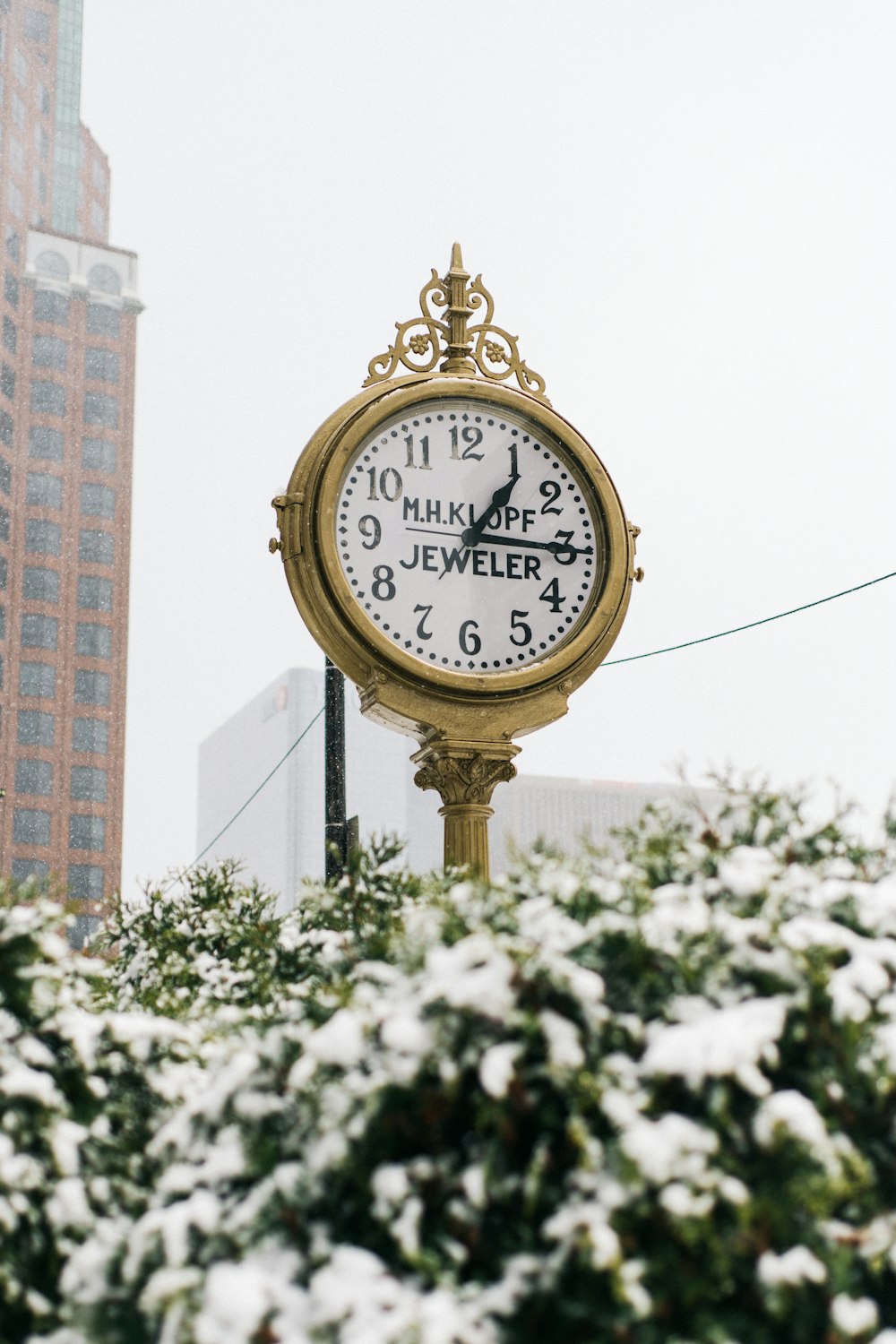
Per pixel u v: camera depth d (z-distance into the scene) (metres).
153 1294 2.64
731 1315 2.61
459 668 5.30
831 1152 2.65
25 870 93.50
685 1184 2.56
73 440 100.75
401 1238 2.62
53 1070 3.34
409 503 5.35
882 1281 2.86
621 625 5.55
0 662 95.00
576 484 5.62
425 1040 2.78
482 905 3.16
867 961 2.92
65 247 103.06
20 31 107.38
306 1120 2.90
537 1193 2.62
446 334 5.63
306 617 5.19
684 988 2.91
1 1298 2.97
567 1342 2.54
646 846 3.48
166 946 5.21
